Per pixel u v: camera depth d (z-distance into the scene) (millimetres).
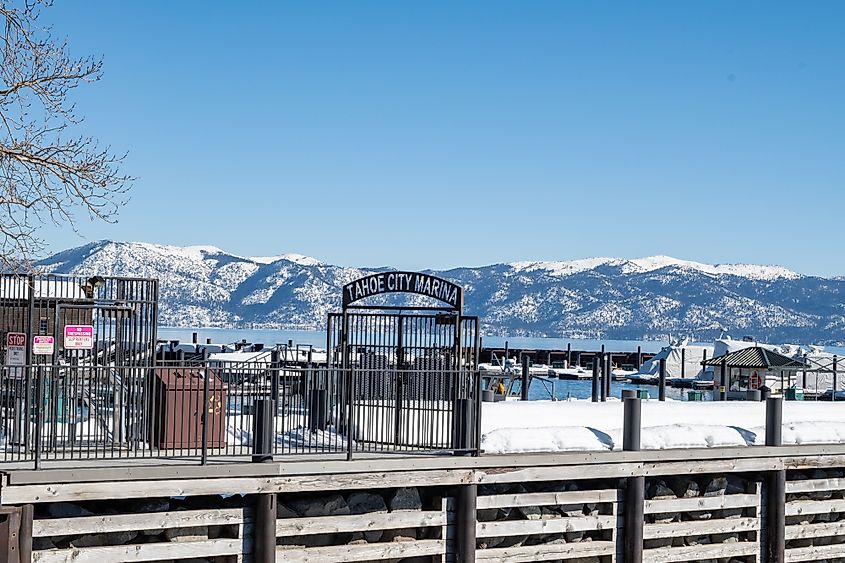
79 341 19406
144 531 17922
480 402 20047
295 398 22984
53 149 26234
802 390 46812
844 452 23375
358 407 20125
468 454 19875
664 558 21844
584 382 74312
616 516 21266
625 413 21234
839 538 24312
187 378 19750
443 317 21641
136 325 20219
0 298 21453
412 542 19625
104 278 20422
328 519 18969
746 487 23016
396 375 20422
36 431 16812
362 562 19375
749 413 28078
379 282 22422
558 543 20938
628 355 97062
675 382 75062
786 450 22812
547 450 20734
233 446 19047
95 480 16891
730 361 48719
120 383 18844
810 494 24062
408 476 19156
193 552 18000
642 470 21234
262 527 18219
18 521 16438
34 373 18953
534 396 59062
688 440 22031
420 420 20984
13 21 25719
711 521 22375
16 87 25625
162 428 19469
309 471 18344
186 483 17531
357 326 22625
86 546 17469
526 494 20422
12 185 25688
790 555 23469
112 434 18266
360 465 18719
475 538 19859
